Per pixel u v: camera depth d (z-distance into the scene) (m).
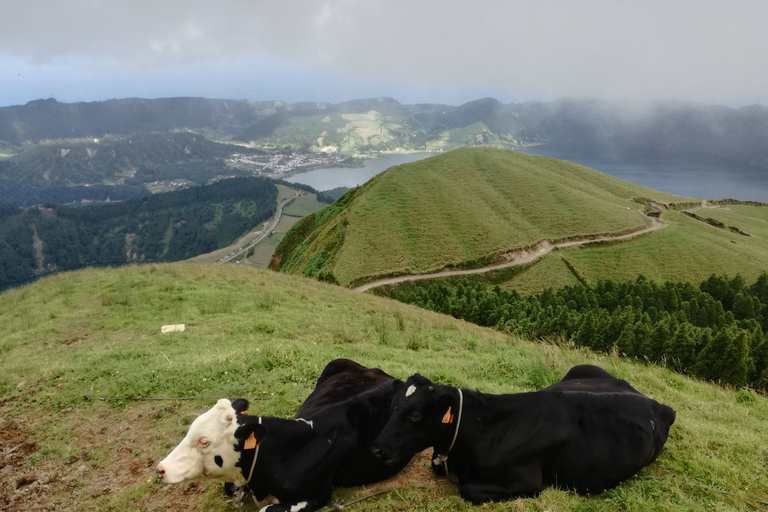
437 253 83.81
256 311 16.11
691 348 25.80
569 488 5.18
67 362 10.12
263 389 8.04
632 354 27.92
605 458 5.09
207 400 7.82
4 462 6.45
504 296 56.06
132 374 8.80
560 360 10.09
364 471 5.36
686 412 7.84
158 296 17.39
